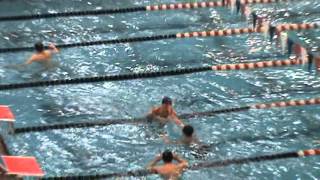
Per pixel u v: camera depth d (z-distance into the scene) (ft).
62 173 92.68
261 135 102.06
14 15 153.79
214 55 129.90
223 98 113.70
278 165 93.97
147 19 149.79
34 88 118.73
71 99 114.62
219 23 145.18
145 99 113.80
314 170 92.73
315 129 103.50
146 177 90.89
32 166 77.05
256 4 156.66
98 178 91.20
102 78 121.70
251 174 91.81
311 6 154.61
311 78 119.85
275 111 109.09
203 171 92.17
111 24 147.33
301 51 107.14
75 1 162.91
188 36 139.03
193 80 120.37
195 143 99.45
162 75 122.52
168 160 91.25
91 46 135.85
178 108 110.32
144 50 133.18
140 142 100.63
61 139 102.27
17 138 102.58
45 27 146.72
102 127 105.29
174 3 159.63
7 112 94.38
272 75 121.60
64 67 126.21
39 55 126.00
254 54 129.59
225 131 103.35
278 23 145.18
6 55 132.26
